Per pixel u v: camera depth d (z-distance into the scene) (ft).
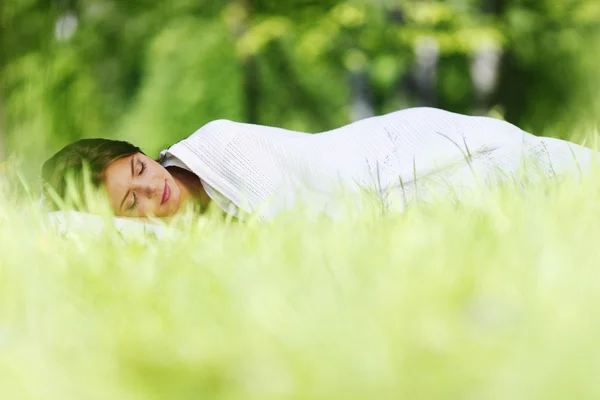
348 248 8.21
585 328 5.28
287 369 5.17
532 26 62.69
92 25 63.82
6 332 6.59
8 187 14.25
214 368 5.34
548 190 12.12
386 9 59.93
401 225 9.60
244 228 11.17
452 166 14.96
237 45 59.41
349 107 69.26
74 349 6.01
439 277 6.72
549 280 6.32
